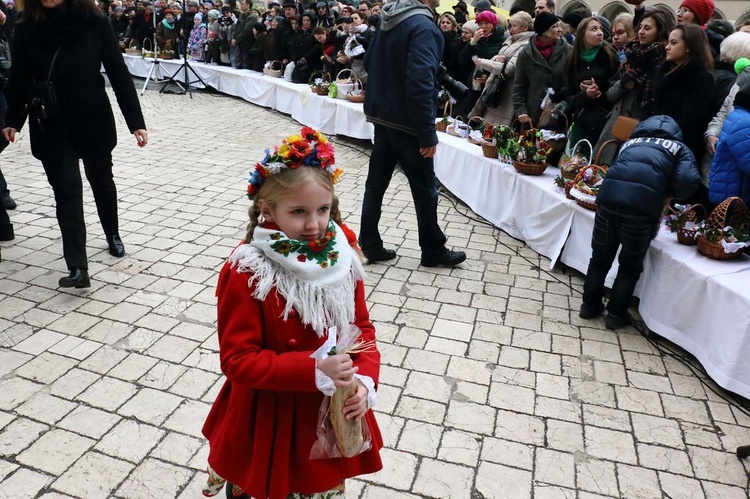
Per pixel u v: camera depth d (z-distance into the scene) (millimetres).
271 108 10469
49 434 2396
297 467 1504
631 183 3148
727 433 2617
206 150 7359
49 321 3211
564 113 4930
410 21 3525
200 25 12758
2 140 4410
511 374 2969
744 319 2727
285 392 1483
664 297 3271
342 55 8531
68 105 3432
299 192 1382
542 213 4355
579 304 3736
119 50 3604
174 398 2650
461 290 3850
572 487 2277
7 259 3938
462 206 5598
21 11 3307
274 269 1433
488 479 2291
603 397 2826
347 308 1503
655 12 4203
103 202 3908
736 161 3275
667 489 2293
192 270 3926
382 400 2725
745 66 3502
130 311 3359
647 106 4160
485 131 5152
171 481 2195
